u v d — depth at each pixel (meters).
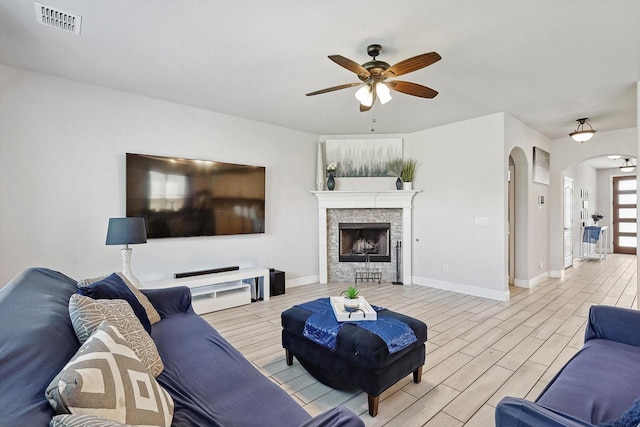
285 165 5.28
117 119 3.70
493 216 4.61
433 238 5.31
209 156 4.41
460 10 2.27
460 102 4.12
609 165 9.40
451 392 2.28
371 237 5.97
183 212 4.12
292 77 3.38
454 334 3.30
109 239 3.03
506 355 2.84
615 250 10.07
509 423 1.17
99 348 1.14
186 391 1.51
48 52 2.85
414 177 5.57
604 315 2.16
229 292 4.35
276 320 3.73
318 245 5.70
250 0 2.15
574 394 1.50
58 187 3.35
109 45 2.73
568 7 2.23
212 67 3.15
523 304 4.35
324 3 2.19
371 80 2.74
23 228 3.17
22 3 2.17
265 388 1.57
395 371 2.13
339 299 2.84
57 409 0.92
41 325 1.28
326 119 4.84
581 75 3.34
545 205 6.07
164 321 2.42
